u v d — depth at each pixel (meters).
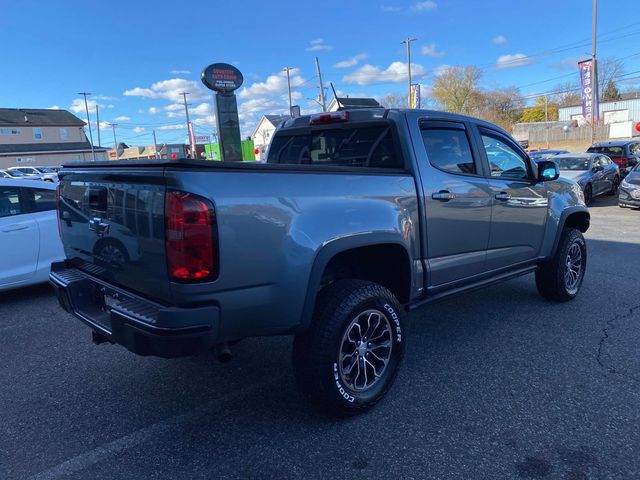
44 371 3.93
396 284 3.56
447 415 3.12
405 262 3.44
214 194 2.43
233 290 2.53
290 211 2.70
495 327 4.64
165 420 3.16
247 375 3.79
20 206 5.89
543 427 2.94
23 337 4.71
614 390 3.35
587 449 2.71
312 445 2.84
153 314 2.54
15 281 5.82
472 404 3.24
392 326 3.26
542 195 4.78
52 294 6.27
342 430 2.99
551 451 2.71
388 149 3.69
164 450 2.83
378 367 3.26
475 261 4.09
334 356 2.92
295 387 3.57
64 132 67.44
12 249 5.77
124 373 3.87
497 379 3.58
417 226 3.52
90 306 3.25
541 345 4.18
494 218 4.20
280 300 2.69
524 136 54.69
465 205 3.89
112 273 2.98
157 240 2.50
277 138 4.72
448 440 2.84
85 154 68.88
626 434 2.84
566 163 15.37
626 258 7.37
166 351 2.42
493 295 5.72
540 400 3.26
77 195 3.24
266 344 4.41
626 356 3.89
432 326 4.75
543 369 3.72
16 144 63.53
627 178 13.23
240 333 2.64
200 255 2.40
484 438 2.85
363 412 3.14
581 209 5.31
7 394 3.55
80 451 2.84
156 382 3.71
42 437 2.99
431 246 3.65
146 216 2.55
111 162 2.79
